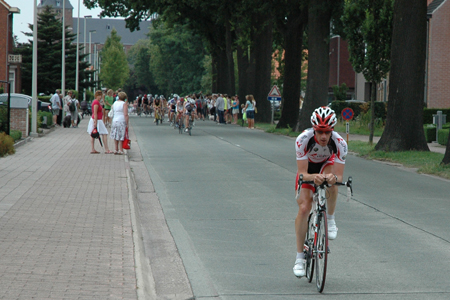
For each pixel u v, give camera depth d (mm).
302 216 12172
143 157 38719
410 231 17484
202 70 187250
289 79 69312
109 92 65125
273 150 43906
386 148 41281
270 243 16031
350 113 50000
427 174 31391
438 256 14586
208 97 117000
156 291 11836
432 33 79250
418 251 15086
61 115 72438
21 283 11117
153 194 24547
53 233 15570
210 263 14000
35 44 52594
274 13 65188
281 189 25719
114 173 28641
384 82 92125
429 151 40906
